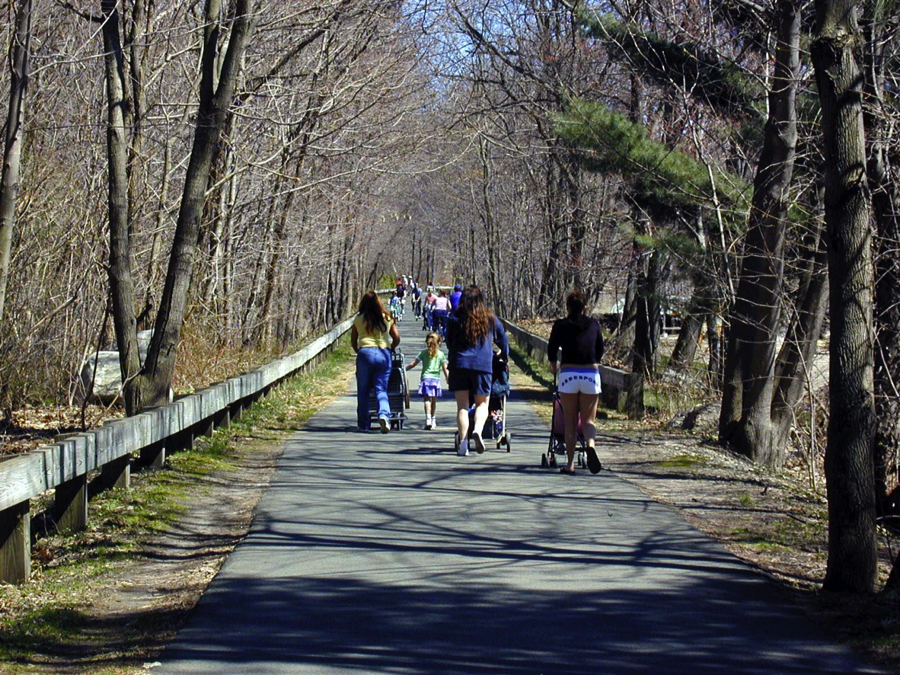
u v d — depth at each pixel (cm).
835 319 680
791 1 1355
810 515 969
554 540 820
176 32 1689
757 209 1400
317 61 2294
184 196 1295
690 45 1811
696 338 2592
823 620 612
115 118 1250
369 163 2670
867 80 1304
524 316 5475
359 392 1540
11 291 1602
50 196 1645
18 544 698
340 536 833
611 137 1836
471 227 5822
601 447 1389
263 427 1573
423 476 1127
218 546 816
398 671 521
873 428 675
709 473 1173
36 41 1491
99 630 605
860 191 676
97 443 862
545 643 566
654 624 602
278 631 588
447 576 711
